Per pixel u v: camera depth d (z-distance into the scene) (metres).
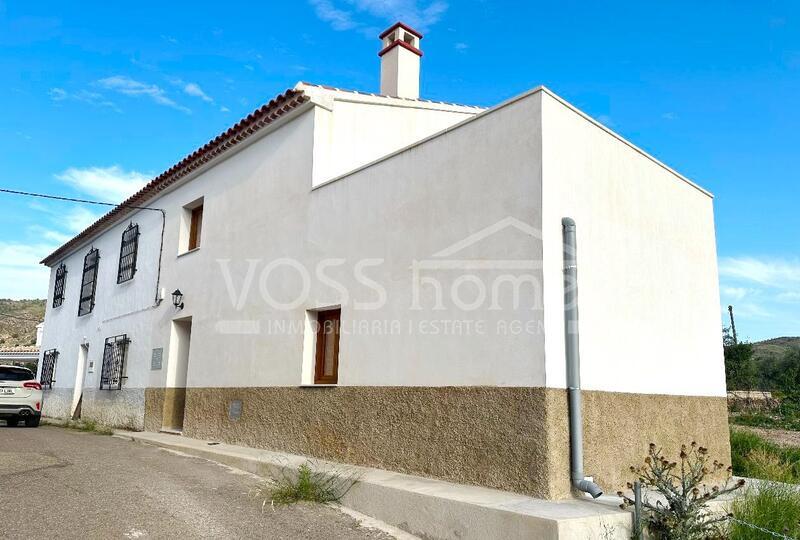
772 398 22.34
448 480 5.88
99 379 14.44
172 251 12.07
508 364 5.56
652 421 6.55
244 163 10.34
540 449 5.18
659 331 7.01
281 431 8.23
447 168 6.57
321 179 8.77
